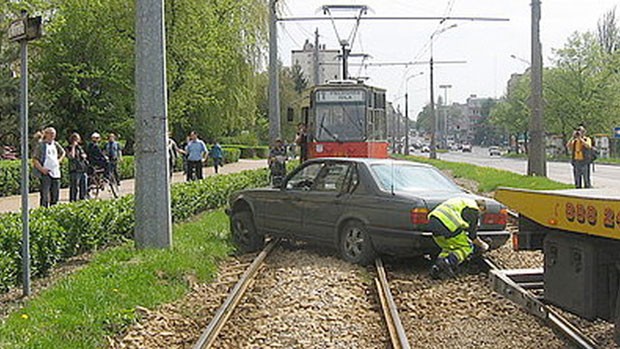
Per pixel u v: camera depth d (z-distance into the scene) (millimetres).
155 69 11859
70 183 19078
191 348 7031
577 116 70438
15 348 6695
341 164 12219
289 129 74312
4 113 36000
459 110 197625
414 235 10680
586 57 70062
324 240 12219
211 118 40250
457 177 37406
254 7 38844
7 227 9680
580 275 6609
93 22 35000
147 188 11852
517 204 7305
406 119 87625
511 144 119812
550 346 7254
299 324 8156
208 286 10375
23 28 8695
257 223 13461
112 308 8203
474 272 11070
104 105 38688
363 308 8938
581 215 6324
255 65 40094
